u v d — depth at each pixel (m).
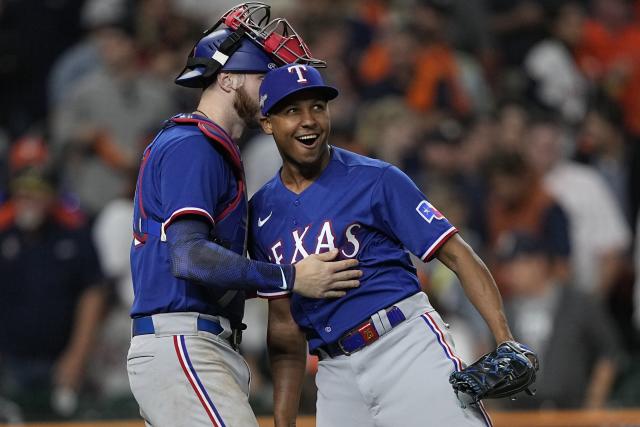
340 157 16.02
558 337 26.38
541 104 41.03
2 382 27.02
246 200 16.09
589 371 26.45
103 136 34.31
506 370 14.59
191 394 15.23
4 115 39.41
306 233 15.73
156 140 15.97
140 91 35.09
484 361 14.78
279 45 16.19
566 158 37.34
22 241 28.47
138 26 38.00
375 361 15.57
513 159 31.62
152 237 15.64
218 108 16.14
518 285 27.02
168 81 36.31
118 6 38.41
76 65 37.94
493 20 44.78
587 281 32.03
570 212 32.72
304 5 40.50
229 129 16.25
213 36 16.25
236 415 15.26
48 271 28.25
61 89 37.78
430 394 15.23
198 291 15.51
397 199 15.56
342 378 15.81
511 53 44.09
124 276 28.84
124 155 34.19
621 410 25.27
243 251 16.12
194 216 15.19
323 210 15.70
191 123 15.81
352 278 15.52
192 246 14.99
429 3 41.91
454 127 35.47
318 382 16.16
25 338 28.09
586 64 43.47
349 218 15.60
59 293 28.23
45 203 28.45
